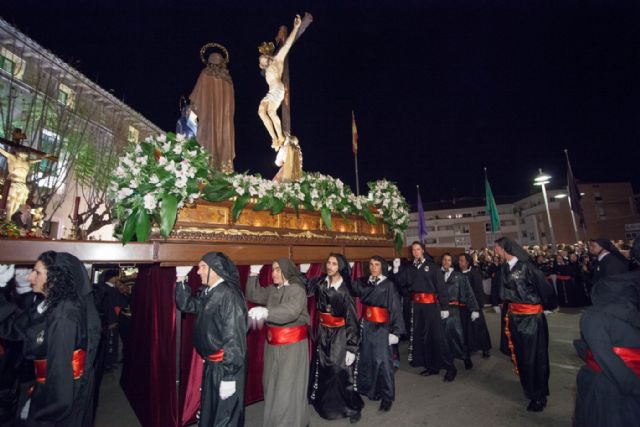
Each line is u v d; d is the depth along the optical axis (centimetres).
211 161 414
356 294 472
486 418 396
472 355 669
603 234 3431
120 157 328
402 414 413
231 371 279
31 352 243
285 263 363
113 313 626
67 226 1491
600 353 213
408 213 630
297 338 347
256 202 393
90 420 269
